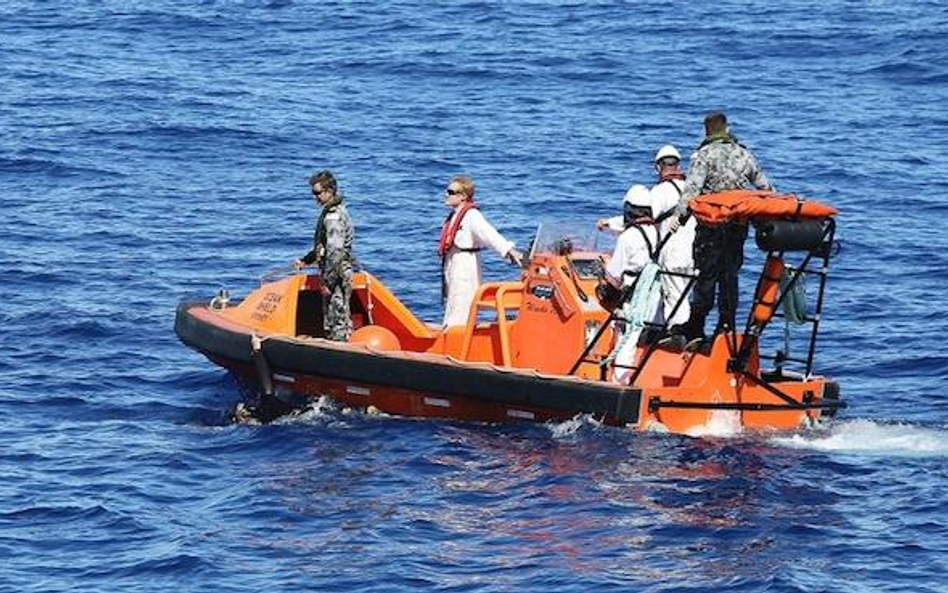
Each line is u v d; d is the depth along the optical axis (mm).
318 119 51781
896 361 30156
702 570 20641
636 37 65812
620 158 47750
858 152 48844
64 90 54969
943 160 47969
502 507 22547
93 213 40906
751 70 60375
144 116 51406
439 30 66562
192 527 22094
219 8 70438
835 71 60438
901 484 23406
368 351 25844
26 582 20516
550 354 25953
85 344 30734
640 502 22625
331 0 72500
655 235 25547
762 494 22891
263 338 26609
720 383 25016
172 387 28391
